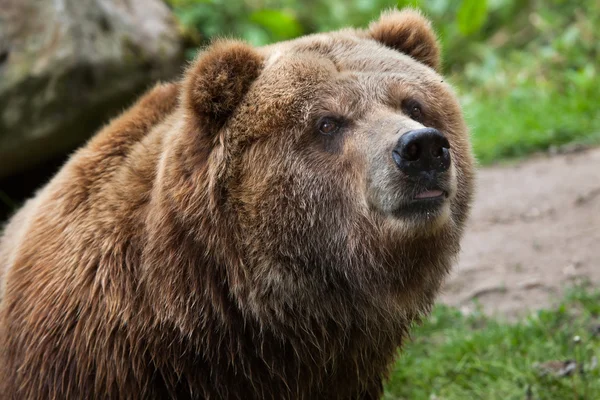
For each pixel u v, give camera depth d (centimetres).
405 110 801
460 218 840
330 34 867
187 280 774
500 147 1767
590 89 1886
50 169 1482
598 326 1090
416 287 814
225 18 2108
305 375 818
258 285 768
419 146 718
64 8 1361
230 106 775
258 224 762
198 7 2027
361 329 809
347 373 843
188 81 774
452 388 1048
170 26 1588
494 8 2548
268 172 762
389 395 1071
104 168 850
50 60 1337
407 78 811
